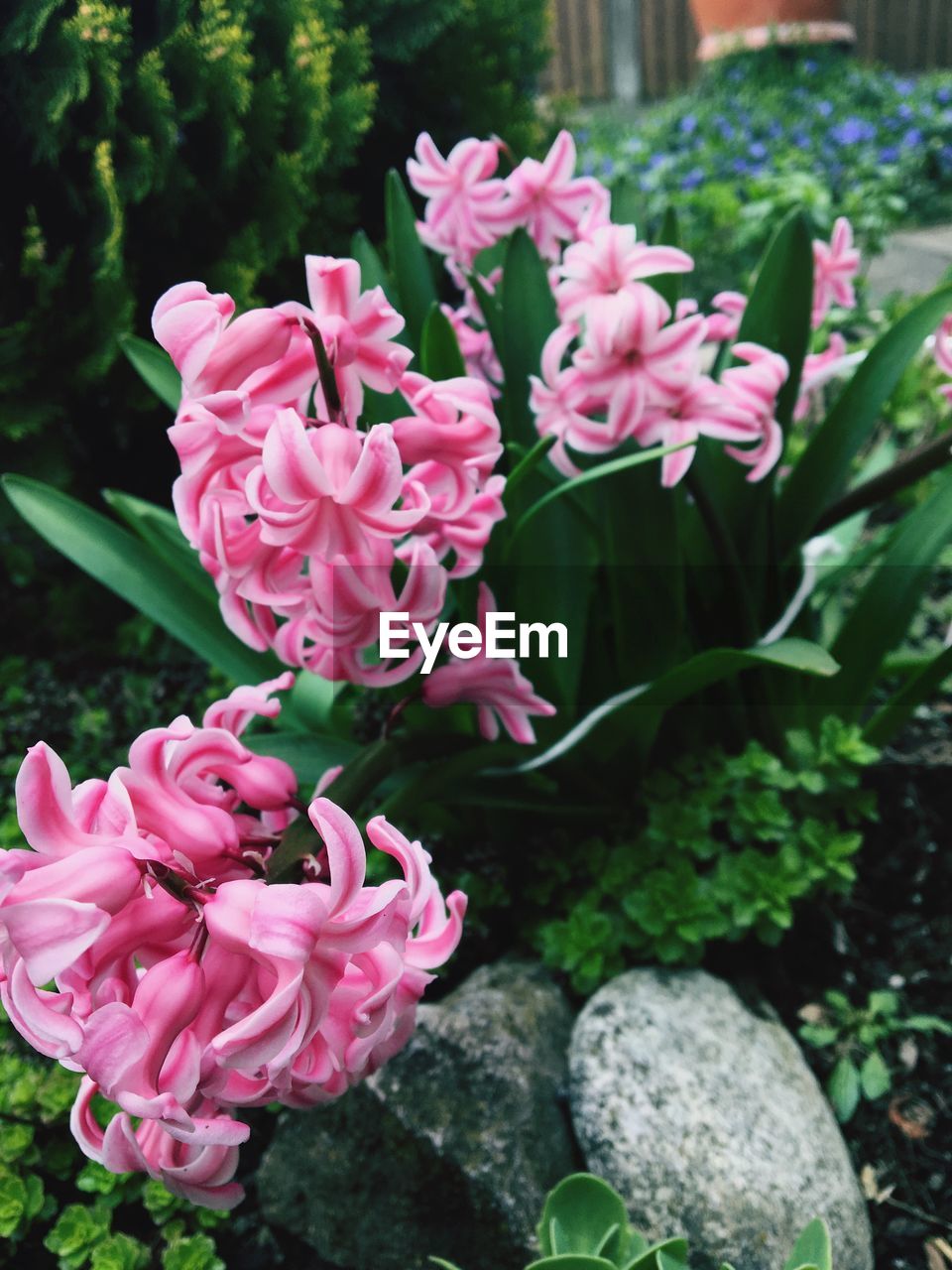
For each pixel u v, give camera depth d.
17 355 0.50
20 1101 0.34
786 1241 0.29
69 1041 0.16
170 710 0.52
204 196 0.51
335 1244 0.32
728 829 0.41
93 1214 0.32
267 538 0.21
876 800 0.40
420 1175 0.31
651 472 0.33
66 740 0.51
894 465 0.38
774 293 0.35
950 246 1.13
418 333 0.37
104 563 0.38
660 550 0.34
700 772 0.40
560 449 0.31
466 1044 0.33
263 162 0.51
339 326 0.22
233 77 0.47
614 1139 0.31
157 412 0.56
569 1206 0.25
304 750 0.34
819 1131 0.32
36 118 0.47
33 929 0.16
